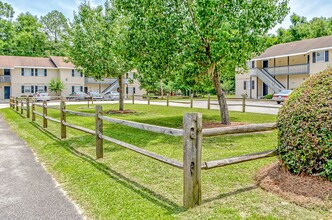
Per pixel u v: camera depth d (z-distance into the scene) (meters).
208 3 6.89
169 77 9.26
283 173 3.70
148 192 3.62
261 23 7.55
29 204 3.33
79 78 37.66
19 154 5.84
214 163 3.30
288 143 3.58
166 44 7.85
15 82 34.41
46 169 4.76
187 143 3.05
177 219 2.85
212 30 7.11
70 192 3.70
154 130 3.72
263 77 28.80
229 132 3.48
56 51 48.50
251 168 4.46
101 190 3.71
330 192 3.09
